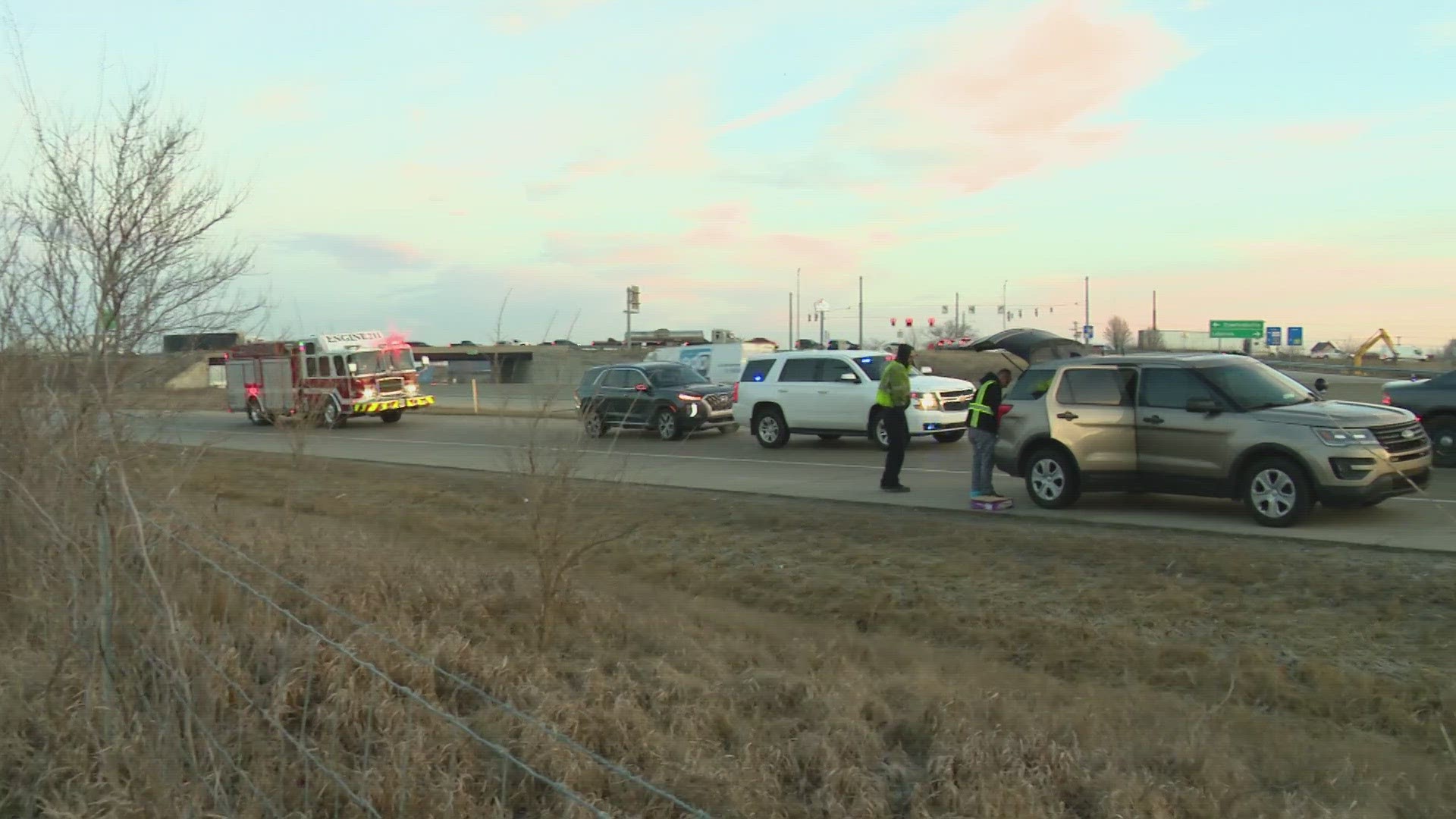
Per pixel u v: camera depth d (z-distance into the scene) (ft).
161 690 14.70
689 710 18.22
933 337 258.57
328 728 15.85
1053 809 14.55
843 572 31.32
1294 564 28.14
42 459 18.30
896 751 16.87
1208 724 18.22
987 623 25.73
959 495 43.96
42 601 18.17
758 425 67.62
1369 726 18.76
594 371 77.92
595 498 34.14
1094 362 38.68
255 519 36.29
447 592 26.50
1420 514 35.32
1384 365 178.19
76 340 18.47
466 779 14.60
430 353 222.48
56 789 14.26
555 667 21.18
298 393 85.92
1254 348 249.55
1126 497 41.29
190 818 12.65
